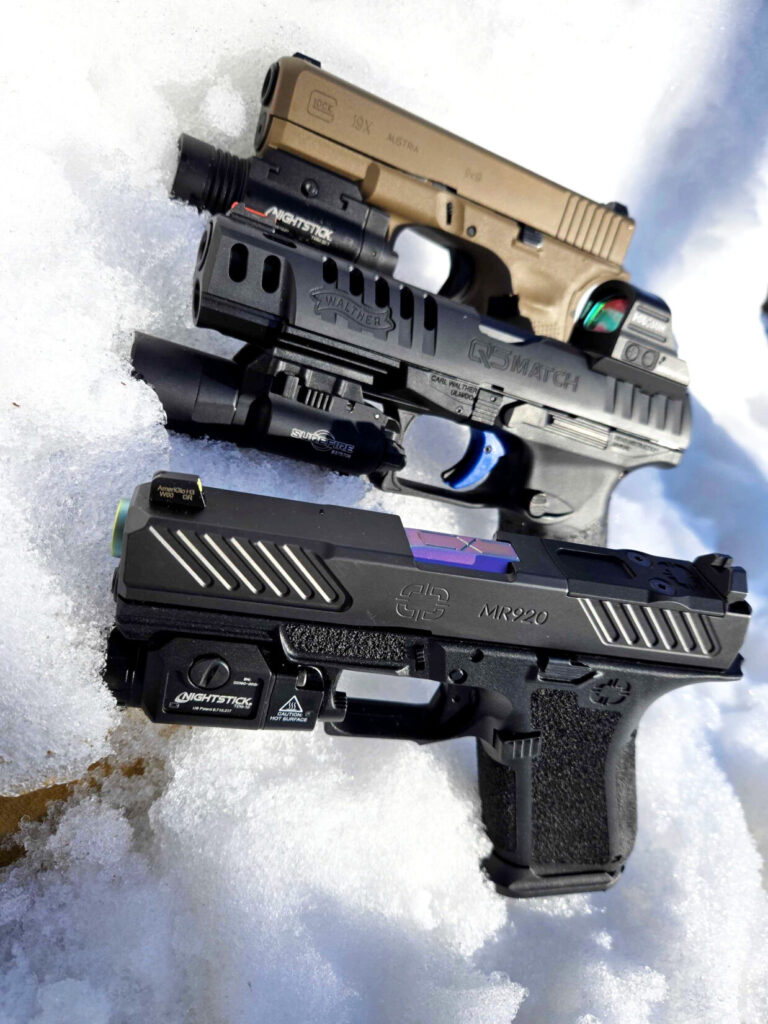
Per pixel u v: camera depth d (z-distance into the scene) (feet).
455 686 0.81
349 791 0.87
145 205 0.88
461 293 1.14
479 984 0.83
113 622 0.72
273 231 0.81
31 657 0.66
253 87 1.07
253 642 0.68
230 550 0.64
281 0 1.08
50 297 0.76
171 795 0.79
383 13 1.19
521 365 0.95
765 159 1.59
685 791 1.10
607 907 0.99
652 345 1.03
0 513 0.68
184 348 0.83
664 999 0.93
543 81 1.37
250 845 0.80
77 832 0.75
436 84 1.28
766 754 1.19
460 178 1.02
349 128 0.94
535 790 0.84
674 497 1.43
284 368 0.82
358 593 0.68
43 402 0.73
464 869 0.90
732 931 1.01
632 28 1.41
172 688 0.67
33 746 0.66
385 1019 0.79
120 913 0.74
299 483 0.95
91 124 0.87
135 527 0.61
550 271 1.12
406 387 0.87
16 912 0.71
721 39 1.49
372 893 0.84
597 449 1.04
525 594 0.73
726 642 0.81
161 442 0.80
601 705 0.83
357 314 0.83
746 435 1.54
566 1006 0.88
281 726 0.72
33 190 0.78
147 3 0.95
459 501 1.00
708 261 1.56
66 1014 0.67
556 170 1.44
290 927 0.78
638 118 1.48
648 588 0.78
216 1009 0.73
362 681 0.97
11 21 0.82
